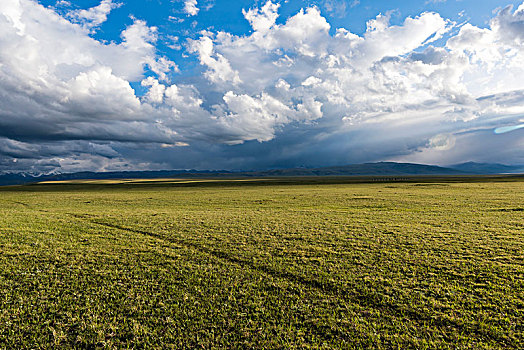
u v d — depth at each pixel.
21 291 12.05
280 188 84.50
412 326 9.47
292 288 12.30
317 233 22.62
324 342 8.72
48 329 9.39
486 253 16.81
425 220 27.89
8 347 8.52
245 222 27.75
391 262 15.49
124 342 8.77
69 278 13.48
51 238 21.52
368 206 40.00
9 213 35.28
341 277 13.41
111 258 16.50
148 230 24.36
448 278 13.23
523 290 11.82
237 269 14.65
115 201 52.19
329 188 79.69
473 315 10.04
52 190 88.62
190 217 31.02
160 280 13.25
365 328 9.38
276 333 9.20
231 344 8.67
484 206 36.84
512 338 8.75
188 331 9.30
